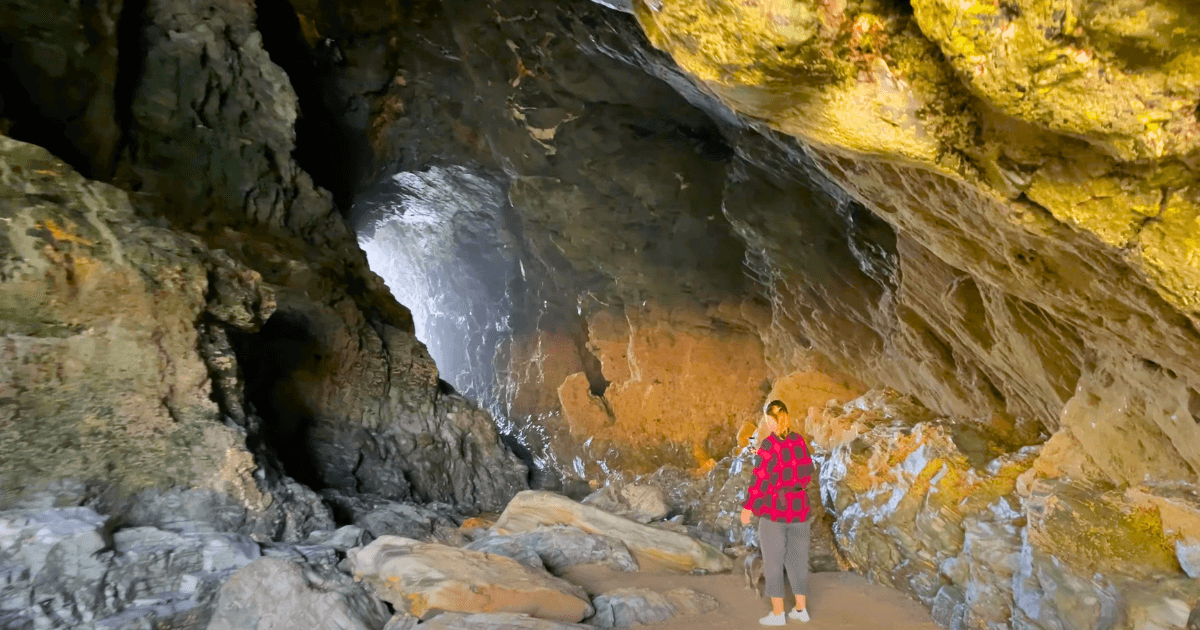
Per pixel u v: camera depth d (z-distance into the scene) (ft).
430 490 35.04
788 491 16.89
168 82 31.37
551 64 36.96
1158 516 13.10
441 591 16.80
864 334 30.83
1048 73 6.94
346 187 45.34
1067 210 8.55
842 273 30.19
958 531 17.79
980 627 15.25
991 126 8.55
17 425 19.70
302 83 40.75
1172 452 13.62
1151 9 6.21
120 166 29.73
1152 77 6.59
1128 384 14.11
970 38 7.17
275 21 38.27
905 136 8.80
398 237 65.05
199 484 21.86
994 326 18.89
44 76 27.09
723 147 37.01
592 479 46.68
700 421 43.70
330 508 25.16
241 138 33.27
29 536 17.15
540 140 40.81
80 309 20.86
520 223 51.85
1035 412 19.86
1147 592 12.05
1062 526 13.85
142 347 21.54
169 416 21.77
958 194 12.46
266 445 25.14
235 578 16.88
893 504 20.40
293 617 16.28
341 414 34.06
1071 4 6.42
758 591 19.81
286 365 32.76
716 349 43.37
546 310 52.95
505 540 22.94
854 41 8.11
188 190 31.37
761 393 42.32
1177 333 10.79
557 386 52.11
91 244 21.03
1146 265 8.29
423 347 37.42
